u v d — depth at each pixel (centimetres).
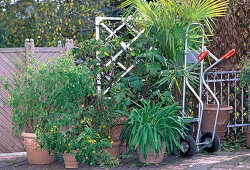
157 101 541
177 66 528
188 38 529
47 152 471
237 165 440
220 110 553
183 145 494
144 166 455
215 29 620
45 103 479
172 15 517
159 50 564
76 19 930
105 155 461
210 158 490
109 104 493
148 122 468
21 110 491
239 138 620
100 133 482
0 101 536
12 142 546
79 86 474
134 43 555
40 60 545
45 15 930
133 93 544
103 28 589
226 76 629
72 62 496
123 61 586
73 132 471
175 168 437
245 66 609
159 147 452
